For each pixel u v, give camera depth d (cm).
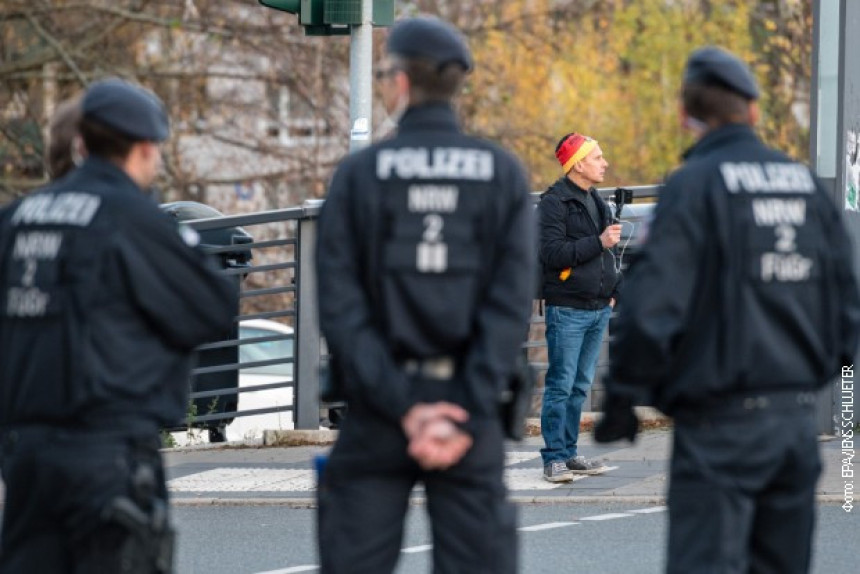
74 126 1477
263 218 2959
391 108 1238
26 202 1255
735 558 1216
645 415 2984
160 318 1215
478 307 1179
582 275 2344
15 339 1220
